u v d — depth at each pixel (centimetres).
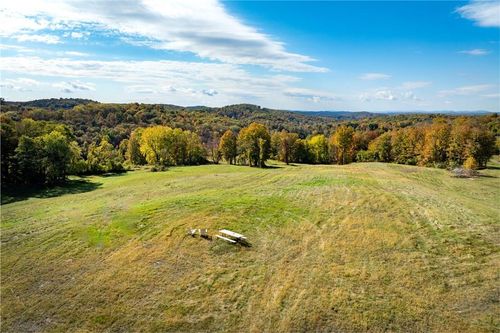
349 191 3931
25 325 1761
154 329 1706
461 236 2531
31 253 2575
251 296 1934
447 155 7494
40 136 6406
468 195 4200
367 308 1778
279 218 3109
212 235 2750
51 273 2267
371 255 2338
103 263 2380
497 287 1881
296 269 2198
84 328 1728
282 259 2342
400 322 1667
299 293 1936
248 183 5047
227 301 1898
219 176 6034
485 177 5688
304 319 1722
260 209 3378
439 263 2178
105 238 2803
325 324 1684
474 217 2933
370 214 3106
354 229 2783
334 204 3447
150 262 2361
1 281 2184
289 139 10544
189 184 5178
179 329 1698
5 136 5994
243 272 2191
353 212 3181
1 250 2645
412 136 8769
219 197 3947
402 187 4269
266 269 2217
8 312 1864
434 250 2350
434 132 7794
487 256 2222
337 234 2708
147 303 1909
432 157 7700
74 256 2503
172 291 2011
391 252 2361
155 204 3725
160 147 9056
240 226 2939
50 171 5947
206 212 3316
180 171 7419
